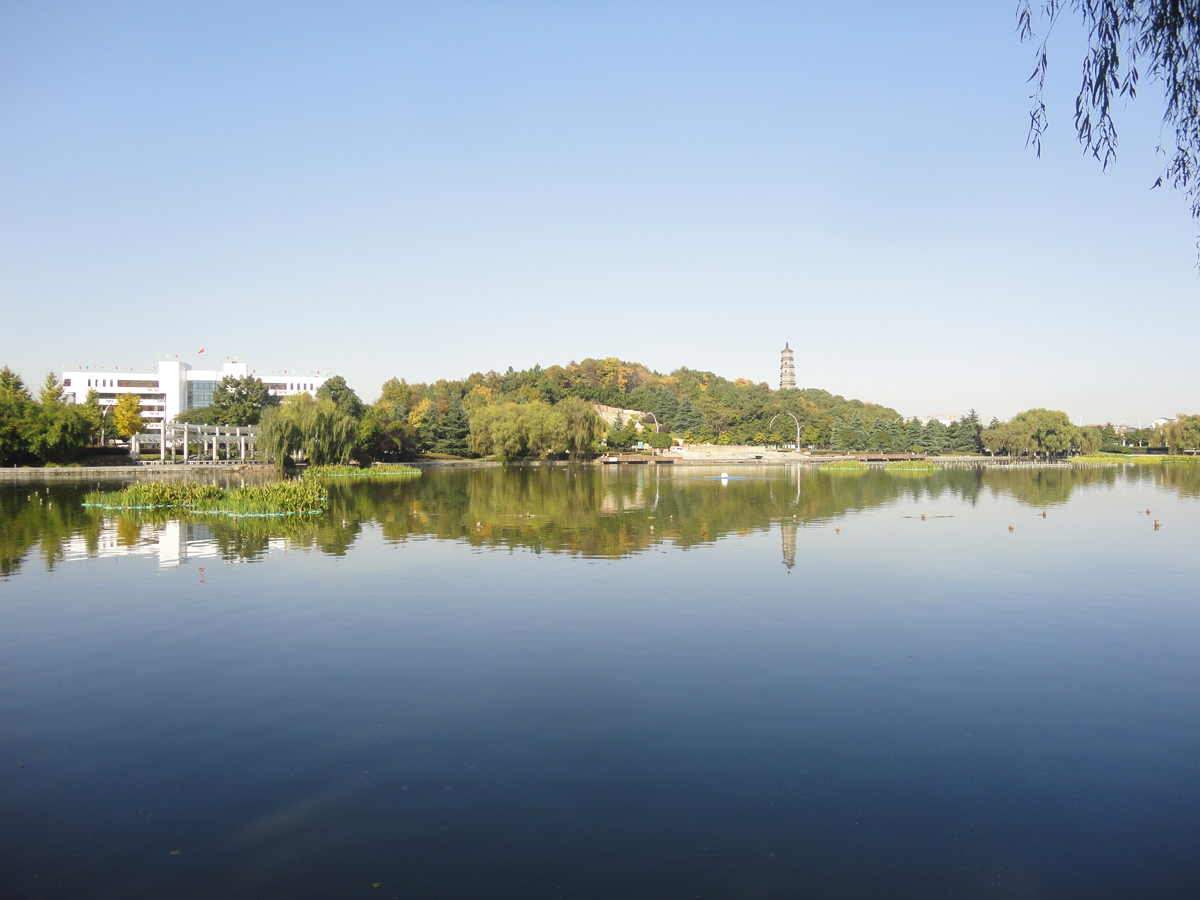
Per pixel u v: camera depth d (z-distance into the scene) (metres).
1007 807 7.83
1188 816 7.67
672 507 38.03
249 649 13.01
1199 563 21.69
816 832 7.34
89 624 14.65
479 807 7.77
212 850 7.04
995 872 6.73
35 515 33.31
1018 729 9.75
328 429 71.12
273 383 153.50
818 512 35.94
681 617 15.15
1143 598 17.08
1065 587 18.27
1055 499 44.66
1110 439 141.38
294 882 6.55
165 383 133.75
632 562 21.41
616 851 7.00
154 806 7.82
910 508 38.41
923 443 136.62
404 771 8.54
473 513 34.66
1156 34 9.59
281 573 19.72
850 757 8.93
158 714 10.18
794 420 142.25
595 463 97.94
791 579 19.06
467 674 11.71
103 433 107.19
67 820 7.57
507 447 87.44
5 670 11.96
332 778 8.38
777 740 9.38
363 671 11.85
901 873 6.72
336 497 43.91
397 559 21.83
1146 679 11.61
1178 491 51.41
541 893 6.37
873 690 11.10
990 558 22.47
